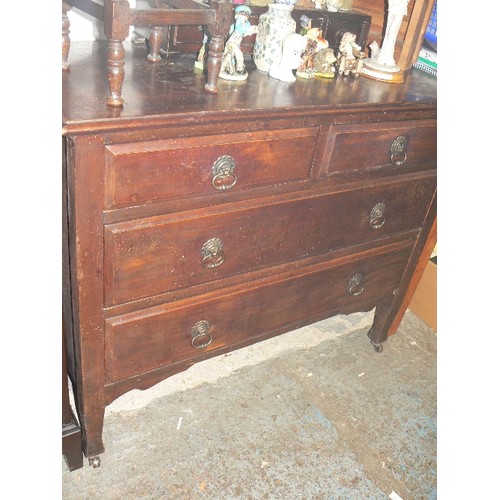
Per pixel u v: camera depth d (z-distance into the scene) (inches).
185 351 56.2
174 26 53.3
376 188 61.1
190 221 47.7
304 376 75.4
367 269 68.7
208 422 65.7
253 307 59.2
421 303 91.3
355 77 62.6
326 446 65.2
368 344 84.0
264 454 62.9
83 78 45.7
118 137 39.8
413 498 60.7
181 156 43.5
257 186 50.4
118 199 42.4
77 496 55.2
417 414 72.1
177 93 46.1
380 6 70.0
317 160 53.5
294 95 51.3
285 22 55.4
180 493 57.0
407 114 57.2
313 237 59.1
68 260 45.7
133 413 65.5
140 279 48.0
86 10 42.9
